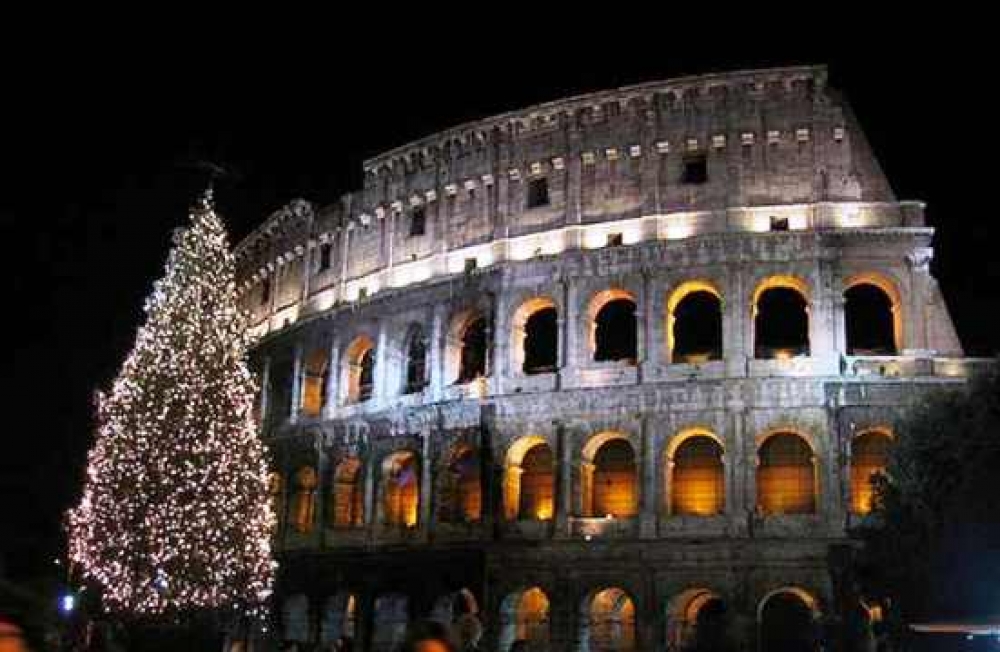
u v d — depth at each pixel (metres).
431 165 92.25
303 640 95.31
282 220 108.38
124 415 77.75
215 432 78.12
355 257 97.38
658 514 73.94
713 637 27.03
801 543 70.31
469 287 85.19
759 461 74.94
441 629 14.27
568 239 81.88
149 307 81.38
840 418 72.38
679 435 75.19
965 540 52.91
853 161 77.50
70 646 32.59
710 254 76.69
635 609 73.00
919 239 74.56
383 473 88.19
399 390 89.50
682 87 81.12
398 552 84.69
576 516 76.31
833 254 75.19
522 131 86.75
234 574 77.38
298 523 96.62
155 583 74.62
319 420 95.06
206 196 86.19
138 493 75.56
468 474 84.69
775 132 78.75
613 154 82.44
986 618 41.34
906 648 56.75
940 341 73.31
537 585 76.12
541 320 97.12
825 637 66.06
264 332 109.50
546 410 78.81
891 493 61.19
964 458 55.16
